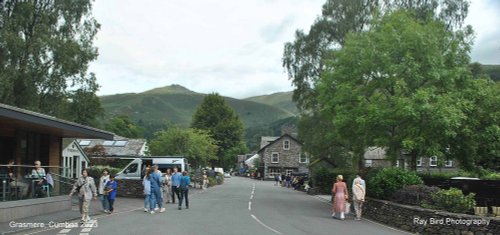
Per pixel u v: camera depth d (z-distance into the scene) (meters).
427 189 18.61
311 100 42.66
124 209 22.97
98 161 47.66
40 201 19.11
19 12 36.00
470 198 17.59
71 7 38.38
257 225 16.98
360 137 26.70
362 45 26.39
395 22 25.97
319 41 42.91
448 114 21.78
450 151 25.91
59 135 27.61
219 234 14.38
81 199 17.70
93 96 39.22
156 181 21.70
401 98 22.52
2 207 16.42
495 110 25.19
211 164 83.88
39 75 35.44
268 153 92.12
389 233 16.27
